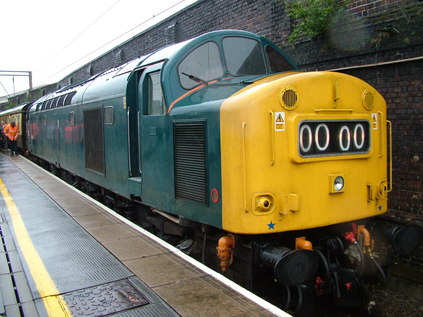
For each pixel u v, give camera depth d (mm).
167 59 5074
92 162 7891
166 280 3916
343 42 5938
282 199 3863
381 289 5156
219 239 4359
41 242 5203
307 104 4027
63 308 3406
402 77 5297
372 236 4660
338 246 4375
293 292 4043
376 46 5477
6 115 23375
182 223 4848
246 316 3197
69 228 5820
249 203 3781
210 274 4023
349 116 4254
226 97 4281
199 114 4281
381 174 4613
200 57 5141
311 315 3951
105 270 4211
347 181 4270
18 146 20141
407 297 4977
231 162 3863
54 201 7707
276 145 3844
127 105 5969
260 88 3867
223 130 3939
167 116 4855
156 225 5855
